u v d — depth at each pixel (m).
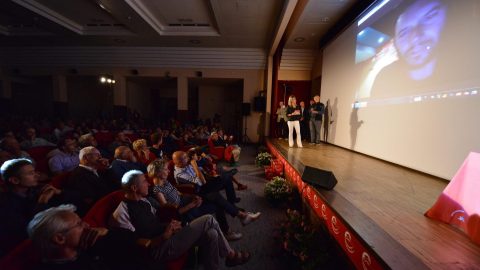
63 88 9.89
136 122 9.65
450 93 2.63
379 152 4.04
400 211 1.79
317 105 6.40
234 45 8.88
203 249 1.69
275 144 6.38
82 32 7.63
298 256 2.00
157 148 3.79
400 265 1.11
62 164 2.85
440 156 2.77
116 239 1.30
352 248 1.50
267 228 2.68
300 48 8.54
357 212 1.76
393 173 3.09
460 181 1.53
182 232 1.60
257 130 9.95
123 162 2.48
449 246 1.30
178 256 1.58
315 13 5.53
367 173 3.08
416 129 3.18
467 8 2.44
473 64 2.37
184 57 9.41
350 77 5.33
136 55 9.36
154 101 13.77
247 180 4.61
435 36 2.87
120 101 9.70
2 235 1.33
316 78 8.70
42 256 0.99
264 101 9.52
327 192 2.26
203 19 6.90
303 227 2.18
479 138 2.30
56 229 0.96
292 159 4.05
